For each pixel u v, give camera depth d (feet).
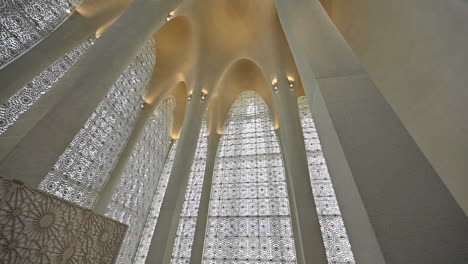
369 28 10.10
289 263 29.09
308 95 10.15
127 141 34.83
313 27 11.74
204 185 36.19
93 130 28.68
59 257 12.57
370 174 6.07
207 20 39.52
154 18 24.06
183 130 35.06
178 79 44.19
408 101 6.75
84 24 28.37
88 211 14.66
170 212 27.96
